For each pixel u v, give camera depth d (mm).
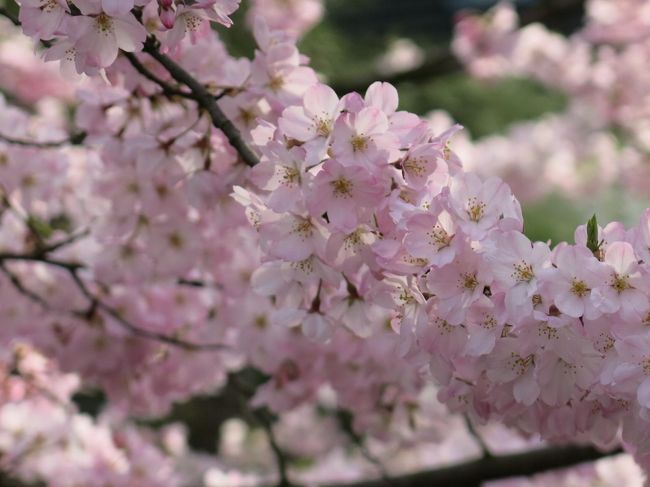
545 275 2646
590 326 2658
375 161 2756
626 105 9773
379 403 5031
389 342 4230
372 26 15102
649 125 9898
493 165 10805
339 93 8195
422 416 5074
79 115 4062
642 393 2586
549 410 3008
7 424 5711
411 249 2723
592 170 11000
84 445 5867
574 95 10008
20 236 5121
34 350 5500
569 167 10992
